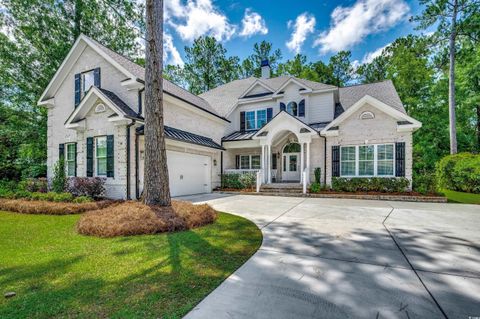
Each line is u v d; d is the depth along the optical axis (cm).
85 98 1209
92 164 1246
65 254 442
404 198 1173
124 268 379
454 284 328
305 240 531
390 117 1334
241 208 973
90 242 515
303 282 334
